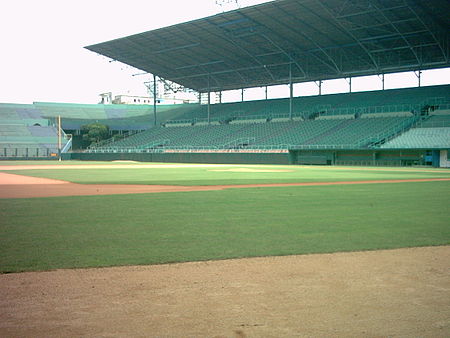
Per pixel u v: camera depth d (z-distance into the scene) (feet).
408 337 14.99
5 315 16.66
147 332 15.25
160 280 21.21
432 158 175.63
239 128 261.24
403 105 211.82
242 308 17.53
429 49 202.18
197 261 24.86
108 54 267.59
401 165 185.26
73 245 28.78
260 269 23.26
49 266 23.54
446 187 75.15
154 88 304.50
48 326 15.69
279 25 199.52
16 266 23.49
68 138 329.52
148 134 298.15
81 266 23.63
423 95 216.95
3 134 310.65
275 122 249.34
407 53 208.44
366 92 244.42
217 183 85.61
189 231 33.94
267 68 254.68
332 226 36.17
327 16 185.98
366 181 90.84
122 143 298.76
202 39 229.86
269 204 51.29
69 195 62.59
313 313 17.02
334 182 88.02
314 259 25.39
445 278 21.57
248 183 85.56
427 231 33.88
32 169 154.81
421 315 16.84
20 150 303.27
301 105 260.42
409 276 21.91
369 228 35.22
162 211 45.29
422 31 182.80
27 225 36.47
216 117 290.35
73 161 276.82
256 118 268.41
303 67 244.63
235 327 15.72
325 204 51.13
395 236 31.96
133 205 50.47
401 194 62.69
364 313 17.02
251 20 198.18
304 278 21.63
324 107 246.47
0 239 30.58
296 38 212.02
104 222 38.17
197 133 274.36
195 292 19.44
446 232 33.50
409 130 190.19
